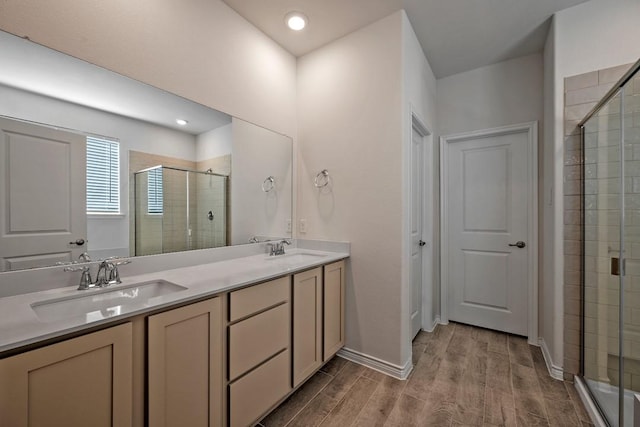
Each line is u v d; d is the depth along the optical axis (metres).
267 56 2.18
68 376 0.80
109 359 0.89
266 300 1.46
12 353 0.72
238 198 2.01
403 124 1.91
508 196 2.62
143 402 0.99
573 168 1.85
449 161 2.90
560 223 1.89
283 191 2.37
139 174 1.49
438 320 2.90
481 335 2.58
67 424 0.80
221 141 1.88
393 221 1.94
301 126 2.45
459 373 1.95
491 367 2.02
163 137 1.58
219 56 1.83
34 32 1.12
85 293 1.16
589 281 1.73
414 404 1.62
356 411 1.56
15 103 1.10
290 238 2.43
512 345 2.38
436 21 2.03
